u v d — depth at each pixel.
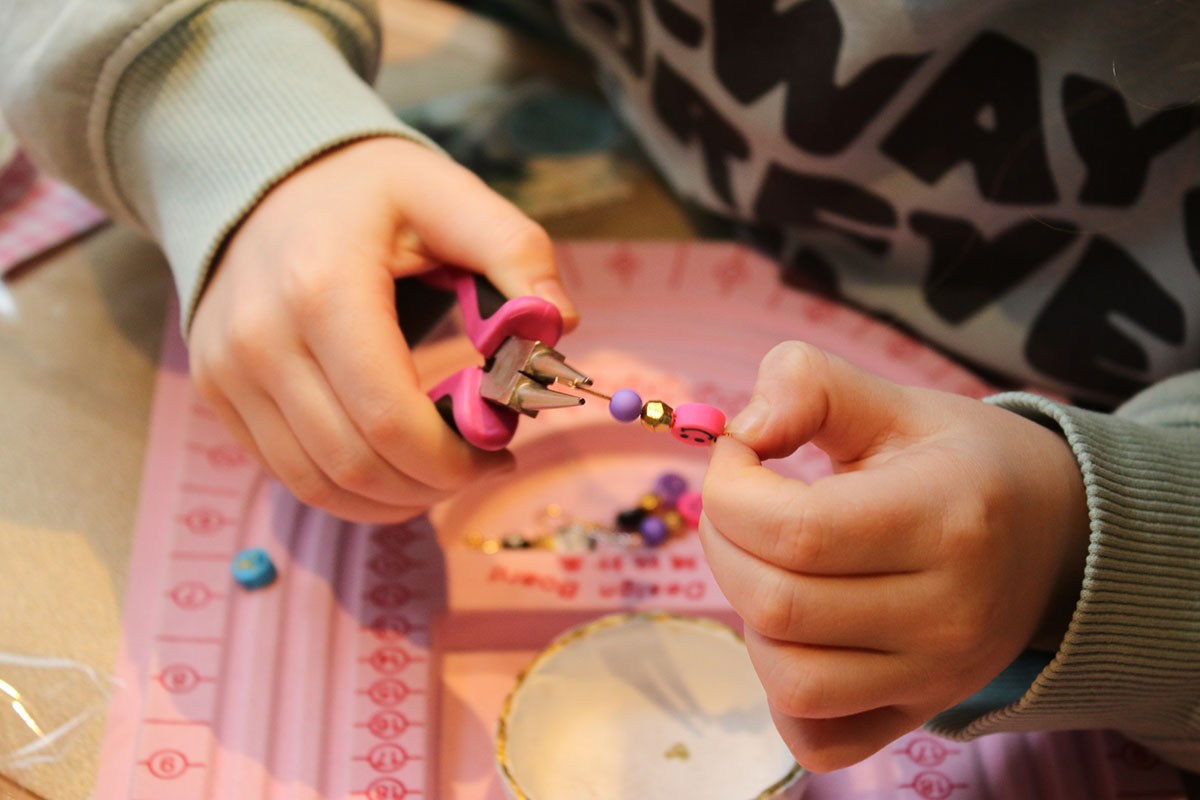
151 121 0.47
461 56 0.70
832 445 0.39
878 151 0.52
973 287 0.54
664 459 0.53
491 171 0.63
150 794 0.43
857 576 0.37
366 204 0.44
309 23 0.50
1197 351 0.50
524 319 0.42
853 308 0.58
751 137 0.55
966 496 0.37
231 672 0.45
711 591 0.48
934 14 0.48
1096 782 0.44
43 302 0.56
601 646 0.45
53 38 0.47
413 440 0.42
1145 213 0.49
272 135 0.46
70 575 0.48
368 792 0.43
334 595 0.47
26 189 0.59
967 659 0.37
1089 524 0.40
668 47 0.57
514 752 0.42
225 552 0.48
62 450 0.51
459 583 0.48
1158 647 0.39
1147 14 0.44
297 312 0.42
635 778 0.43
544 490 0.52
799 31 0.51
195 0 0.47
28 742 0.44
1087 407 0.54
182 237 0.46
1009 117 0.49
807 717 0.38
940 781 0.44
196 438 0.51
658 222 0.62
